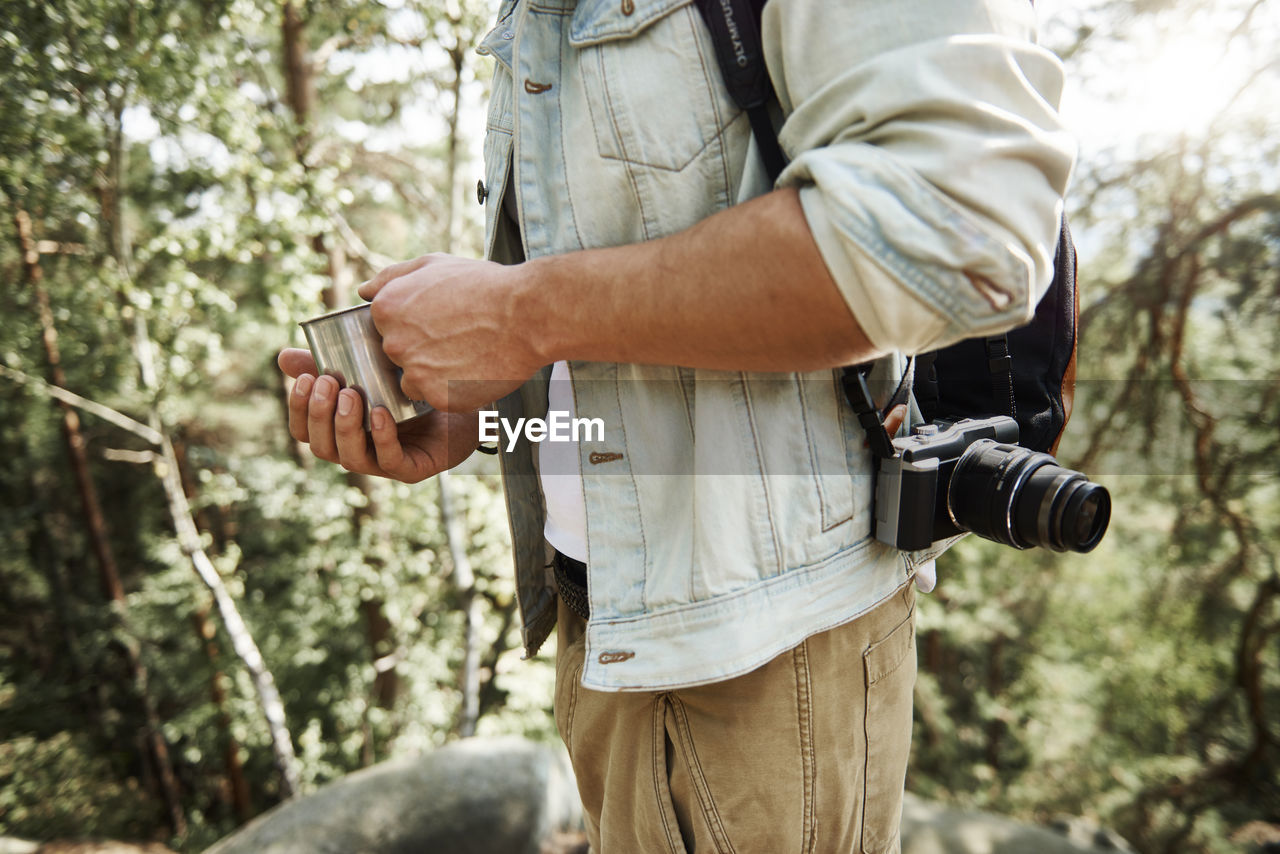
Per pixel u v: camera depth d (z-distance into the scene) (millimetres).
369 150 9008
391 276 692
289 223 7023
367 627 11375
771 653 604
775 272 476
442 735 10617
